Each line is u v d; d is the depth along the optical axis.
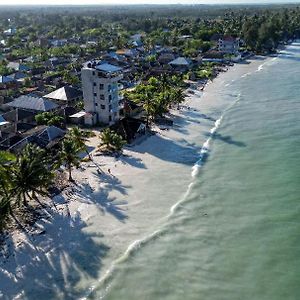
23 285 51.94
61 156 76.50
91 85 107.50
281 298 49.72
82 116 109.44
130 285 52.16
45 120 105.06
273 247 59.00
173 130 107.75
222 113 123.44
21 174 64.44
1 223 58.81
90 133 99.94
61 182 77.94
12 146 87.56
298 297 49.78
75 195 73.69
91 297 50.09
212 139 101.31
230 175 81.38
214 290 51.28
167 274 54.09
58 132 94.75
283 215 66.75
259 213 67.62
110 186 77.19
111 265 55.53
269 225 64.25
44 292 50.75
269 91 149.38
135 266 55.47
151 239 61.16
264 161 87.12
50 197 72.62
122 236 61.88
